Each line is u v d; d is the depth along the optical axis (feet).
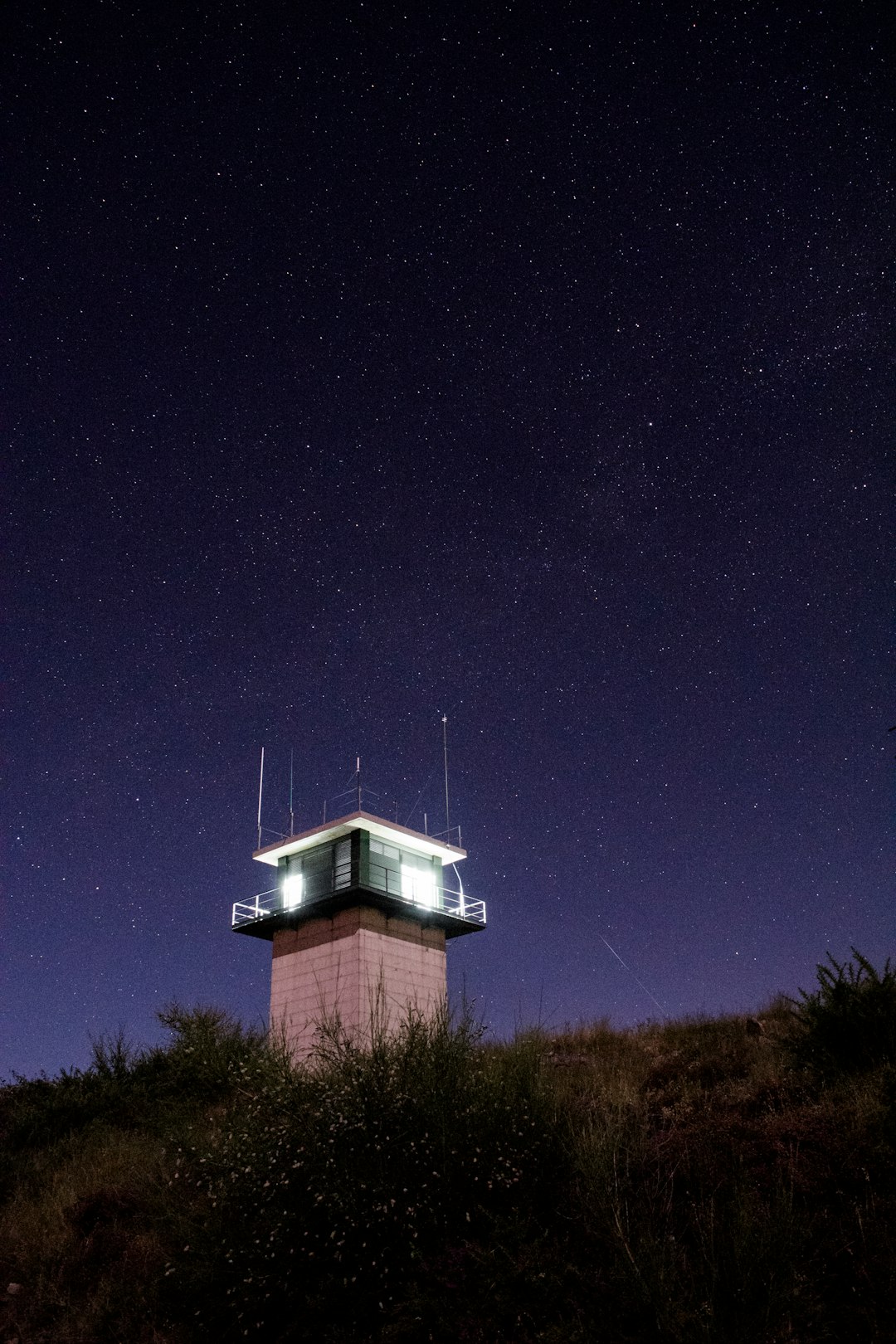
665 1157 26.99
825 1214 23.06
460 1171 26.09
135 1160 42.19
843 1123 27.76
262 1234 25.79
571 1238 23.79
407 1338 21.97
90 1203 36.68
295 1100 30.55
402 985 93.35
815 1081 33.22
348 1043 33.60
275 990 97.14
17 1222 37.58
